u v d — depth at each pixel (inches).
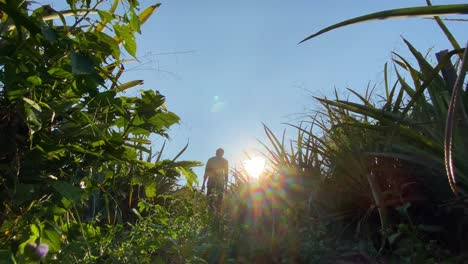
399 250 105.8
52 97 68.2
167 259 117.6
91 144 73.5
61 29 72.1
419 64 107.1
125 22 70.9
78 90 68.5
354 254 117.5
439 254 103.5
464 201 96.7
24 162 66.1
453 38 100.7
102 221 151.4
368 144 132.0
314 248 122.7
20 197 63.0
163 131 82.0
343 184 137.7
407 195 120.9
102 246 97.0
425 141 104.2
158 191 194.2
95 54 73.2
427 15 51.9
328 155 142.6
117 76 82.0
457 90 41.1
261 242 132.7
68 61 67.9
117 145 74.6
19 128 66.6
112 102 71.2
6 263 51.5
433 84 106.9
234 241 134.8
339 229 135.0
